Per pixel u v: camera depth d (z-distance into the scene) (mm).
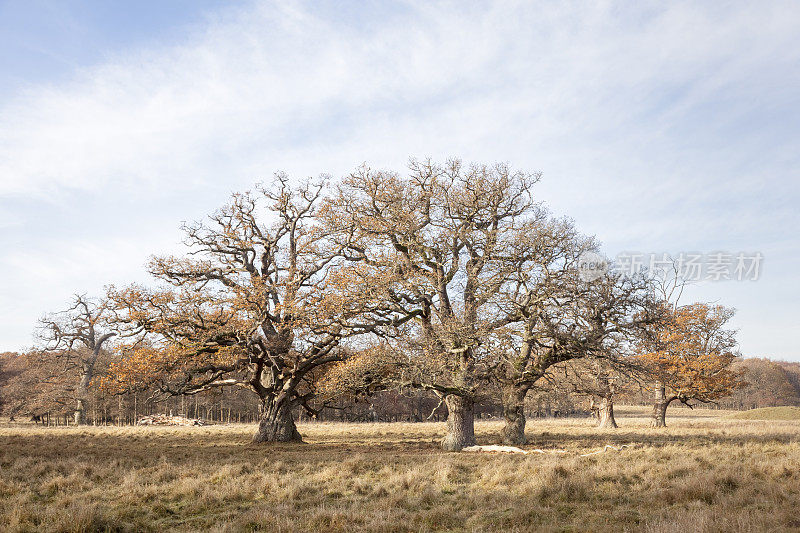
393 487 14164
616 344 25156
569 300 24766
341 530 9977
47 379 66875
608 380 27609
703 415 81438
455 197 28219
